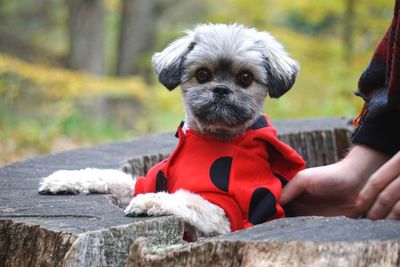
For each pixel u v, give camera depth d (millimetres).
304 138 5609
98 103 14016
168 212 3035
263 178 3453
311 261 2303
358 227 2500
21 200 3504
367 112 3637
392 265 2264
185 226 3131
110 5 17750
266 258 2369
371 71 3676
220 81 3451
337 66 10227
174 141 5699
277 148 3549
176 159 3559
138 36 17047
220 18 12508
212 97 3373
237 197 3297
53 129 10125
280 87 3605
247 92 3477
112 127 12695
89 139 10789
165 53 3695
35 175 4293
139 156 4996
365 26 10961
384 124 3568
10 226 3027
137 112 15648
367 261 2271
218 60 3449
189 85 3537
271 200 3334
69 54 16094
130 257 2680
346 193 3600
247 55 3467
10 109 12078
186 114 3641
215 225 3158
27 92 12734
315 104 10594
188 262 2521
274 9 12273
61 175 3713
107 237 2793
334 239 2344
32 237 2932
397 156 3084
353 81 9734
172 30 19641
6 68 11664
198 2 19906
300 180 3562
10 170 4477
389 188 3029
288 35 11570
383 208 3066
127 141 5738
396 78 3178
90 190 3703
